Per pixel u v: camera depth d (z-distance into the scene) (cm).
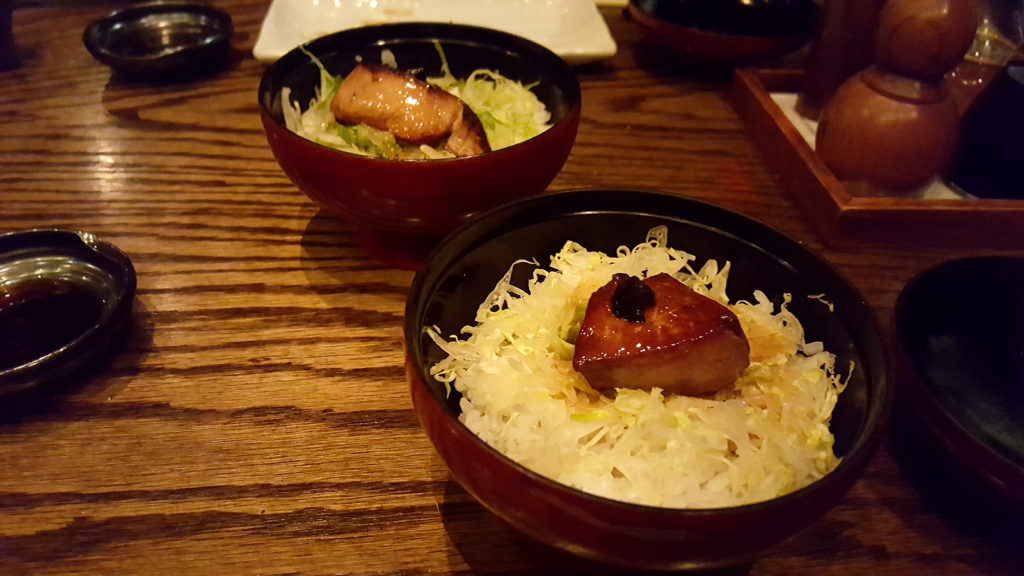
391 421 22
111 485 20
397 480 21
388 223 25
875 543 20
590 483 18
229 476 20
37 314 24
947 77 37
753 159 36
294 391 23
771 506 14
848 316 20
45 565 18
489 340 21
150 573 18
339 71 31
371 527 19
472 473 15
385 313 26
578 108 27
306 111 30
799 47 41
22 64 41
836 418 19
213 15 45
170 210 31
